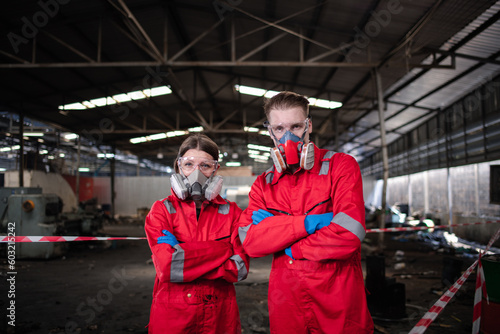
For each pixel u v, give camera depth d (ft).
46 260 23.32
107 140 61.57
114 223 59.77
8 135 47.93
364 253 26.16
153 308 4.61
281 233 3.90
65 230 26.18
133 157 82.74
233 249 4.81
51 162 53.98
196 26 27.43
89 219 31.19
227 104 49.73
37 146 51.47
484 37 20.33
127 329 10.17
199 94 45.70
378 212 25.64
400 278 17.35
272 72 34.73
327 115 44.45
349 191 3.92
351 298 3.78
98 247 29.78
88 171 87.20
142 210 66.85
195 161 5.10
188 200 5.13
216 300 4.61
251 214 4.50
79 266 21.24
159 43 29.89
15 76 30.86
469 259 22.58
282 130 4.42
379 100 25.03
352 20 21.45
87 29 25.95
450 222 34.53
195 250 4.42
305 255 3.78
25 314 11.50
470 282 15.40
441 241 31.14
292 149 4.21
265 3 22.08
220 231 4.99
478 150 29.01
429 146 40.06
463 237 31.45
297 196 4.26
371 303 11.52
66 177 60.95
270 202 4.37
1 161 70.33
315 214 3.99
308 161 4.19
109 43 28.43
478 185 29.25
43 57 28.94
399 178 53.31
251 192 4.69
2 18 22.89
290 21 23.56
